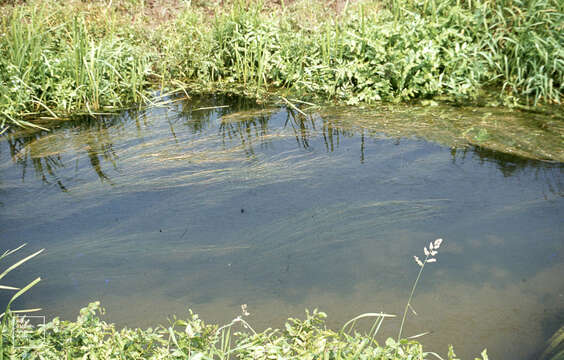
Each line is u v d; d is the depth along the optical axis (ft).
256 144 15.23
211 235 10.66
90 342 6.40
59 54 20.30
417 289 8.84
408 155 14.05
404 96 18.38
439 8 20.68
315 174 13.15
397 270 9.35
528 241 10.11
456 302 8.50
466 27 20.20
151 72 21.74
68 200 12.26
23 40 19.58
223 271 9.50
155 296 8.85
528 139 14.76
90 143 15.69
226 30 22.12
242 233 10.70
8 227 11.09
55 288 9.09
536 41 18.11
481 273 9.20
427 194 11.98
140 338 6.58
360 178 12.84
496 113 16.81
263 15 23.35
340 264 9.61
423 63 18.45
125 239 10.57
